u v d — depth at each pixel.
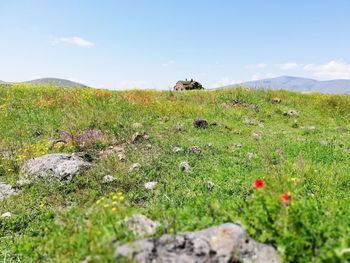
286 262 5.88
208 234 6.28
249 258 5.94
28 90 28.61
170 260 5.62
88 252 6.33
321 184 12.55
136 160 15.46
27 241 9.03
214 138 19.98
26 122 20.77
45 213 11.14
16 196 12.51
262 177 12.88
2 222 10.78
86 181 13.20
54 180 13.44
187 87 51.91
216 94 31.69
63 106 24.06
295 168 13.64
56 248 7.73
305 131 23.22
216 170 14.27
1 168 14.91
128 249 5.67
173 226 6.79
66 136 18.06
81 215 8.69
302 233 6.18
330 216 7.09
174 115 24.45
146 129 20.22
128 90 33.12
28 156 15.94
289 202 6.73
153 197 11.82
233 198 10.98
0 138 18.61
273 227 6.36
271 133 22.45
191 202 10.00
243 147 18.03
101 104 24.44
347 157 16.78
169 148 17.16
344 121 27.62
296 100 31.16
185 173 14.02
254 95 31.48
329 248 5.80
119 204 7.96
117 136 18.59
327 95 32.56
